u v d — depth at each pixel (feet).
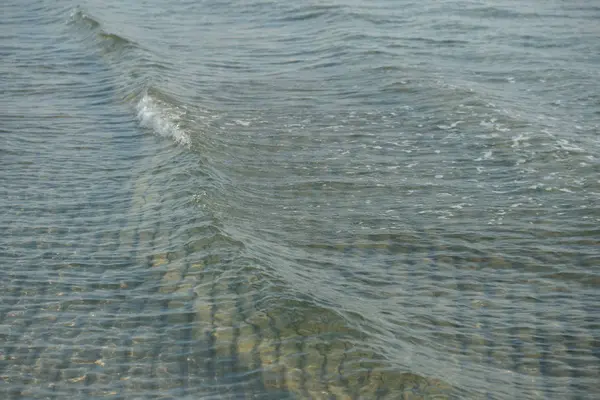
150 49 67.00
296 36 72.43
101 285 34.35
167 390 28.12
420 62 63.57
